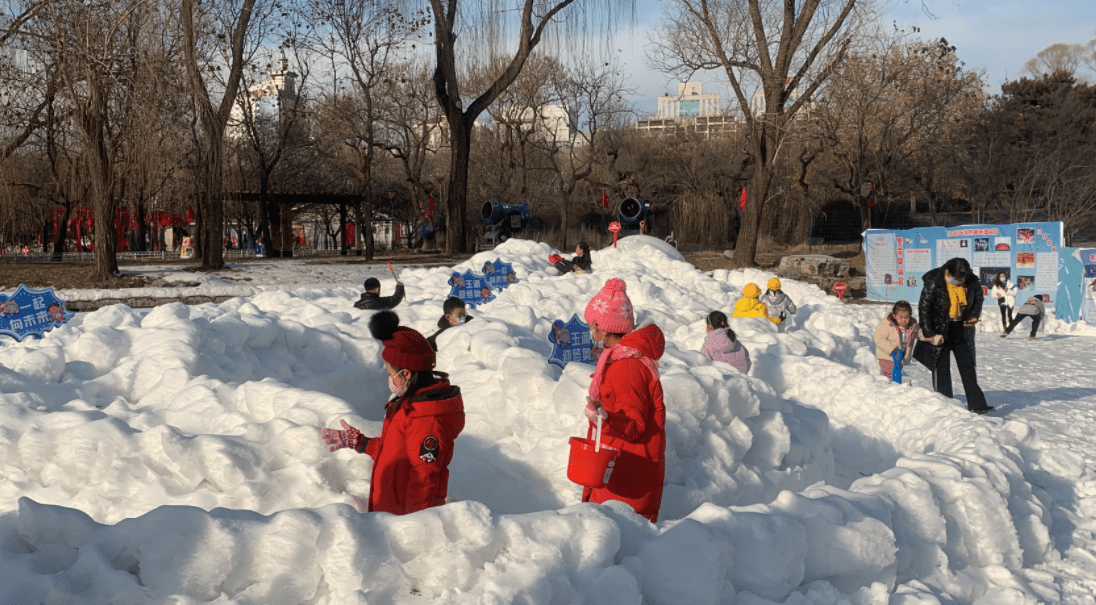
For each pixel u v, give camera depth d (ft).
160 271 79.20
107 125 71.20
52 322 24.86
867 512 13.00
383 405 24.04
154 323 24.12
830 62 96.37
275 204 117.80
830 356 33.88
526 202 158.30
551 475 15.74
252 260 102.47
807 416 19.72
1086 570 15.17
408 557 9.79
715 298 49.98
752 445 17.42
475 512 10.06
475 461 15.70
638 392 13.52
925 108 130.52
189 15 72.38
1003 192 147.84
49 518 9.34
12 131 73.72
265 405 16.69
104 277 73.56
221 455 13.34
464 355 22.21
